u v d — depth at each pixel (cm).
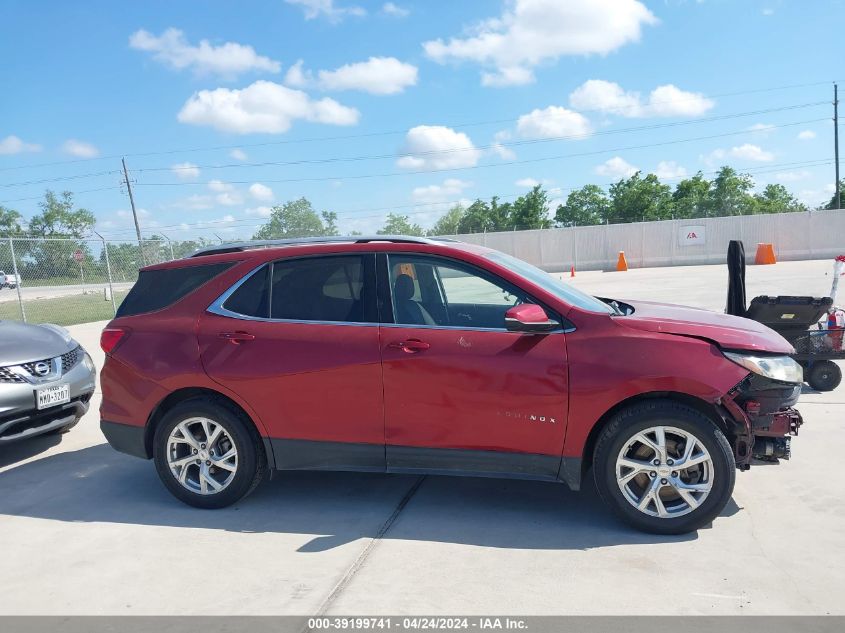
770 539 359
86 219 6562
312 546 371
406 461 400
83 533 400
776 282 1741
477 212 5881
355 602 309
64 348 576
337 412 402
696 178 5500
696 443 356
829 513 389
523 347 375
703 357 358
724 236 2934
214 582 333
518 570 334
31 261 1866
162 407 445
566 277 2616
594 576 325
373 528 392
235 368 413
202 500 429
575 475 375
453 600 307
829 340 666
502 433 379
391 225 5653
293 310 419
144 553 369
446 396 383
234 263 439
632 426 362
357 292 412
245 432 418
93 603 317
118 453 564
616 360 362
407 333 393
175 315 439
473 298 405
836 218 2788
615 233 3084
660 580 319
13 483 495
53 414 543
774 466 467
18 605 317
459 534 379
